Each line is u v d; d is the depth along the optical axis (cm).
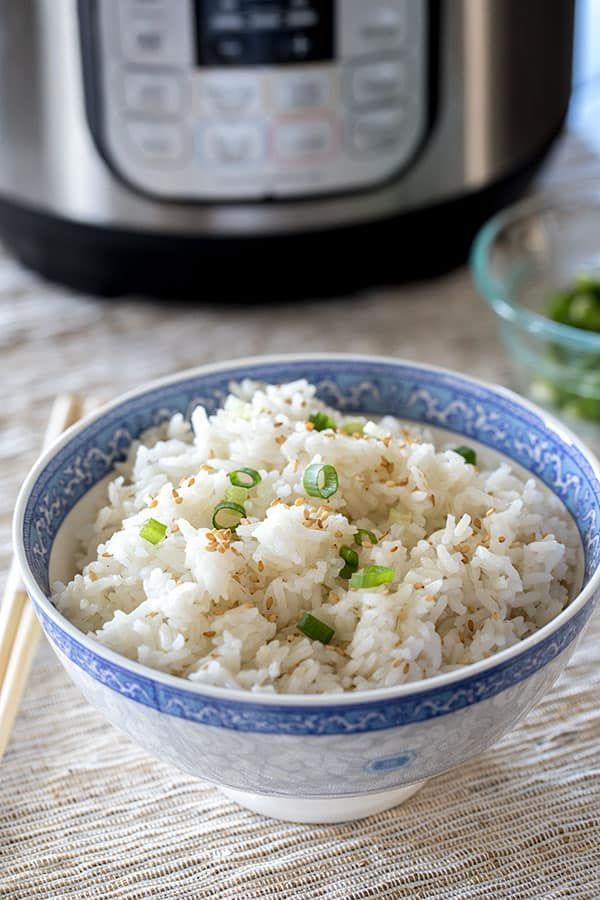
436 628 56
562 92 85
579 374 75
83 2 75
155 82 76
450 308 84
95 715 62
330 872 56
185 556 56
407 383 63
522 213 83
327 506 57
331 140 78
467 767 60
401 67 78
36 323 83
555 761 60
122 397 62
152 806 59
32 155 79
